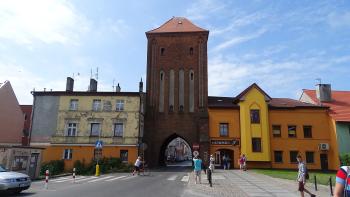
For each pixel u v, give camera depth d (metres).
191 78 50.59
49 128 43.66
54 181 23.70
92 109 43.88
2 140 41.00
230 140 43.84
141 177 27.94
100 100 44.16
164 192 16.89
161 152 50.94
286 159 43.19
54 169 37.28
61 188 18.28
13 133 43.16
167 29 53.25
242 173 32.53
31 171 25.52
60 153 42.78
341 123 42.62
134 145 42.44
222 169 40.50
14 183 15.12
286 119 44.47
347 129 42.50
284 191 17.72
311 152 43.53
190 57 51.16
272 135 43.97
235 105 45.31
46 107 44.41
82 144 42.81
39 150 26.62
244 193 16.86
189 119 48.88
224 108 44.97
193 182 22.83
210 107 45.09
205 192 17.25
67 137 43.19
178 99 49.69
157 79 50.53
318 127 44.19
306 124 44.28
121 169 37.41
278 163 43.06
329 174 34.09
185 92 49.91
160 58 51.34
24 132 49.56
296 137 43.91
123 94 44.03
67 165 42.19
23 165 24.58
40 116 44.19
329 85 48.84
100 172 35.22
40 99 44.78
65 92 44.34
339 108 45.72
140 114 44.28
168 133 48.53
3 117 41.34
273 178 26.39
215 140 44.03
